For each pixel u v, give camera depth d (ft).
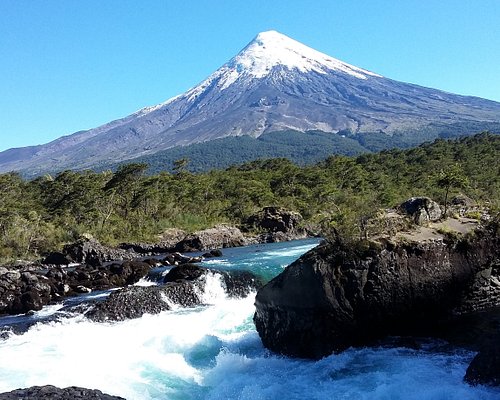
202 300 85.61
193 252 193.67
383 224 56.29
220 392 44.45
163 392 45.27
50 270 119.55
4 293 88.79
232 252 162.71
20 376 48.80
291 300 51.03
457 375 39.73
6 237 202.18
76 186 266.36
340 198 263.29
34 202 274.98
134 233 232.53
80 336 64.95
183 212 278.46
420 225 58.59
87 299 92.07
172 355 56.08
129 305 77.46
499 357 36.22
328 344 48.80
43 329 69.36
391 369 43.11
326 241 52.06
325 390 41.45
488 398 34.32
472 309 56.44
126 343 61.00
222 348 57.41
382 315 50.06
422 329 53.16
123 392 44.91
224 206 291.99
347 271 49.14
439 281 53.01
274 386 43.39
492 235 58.59
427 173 318.65
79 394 37.86
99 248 168.66
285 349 52.19
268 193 296.92
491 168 310.86
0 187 273.95
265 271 97.09
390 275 50.21
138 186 284.61
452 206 78.74
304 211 268.00
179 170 366.22
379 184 302.45
